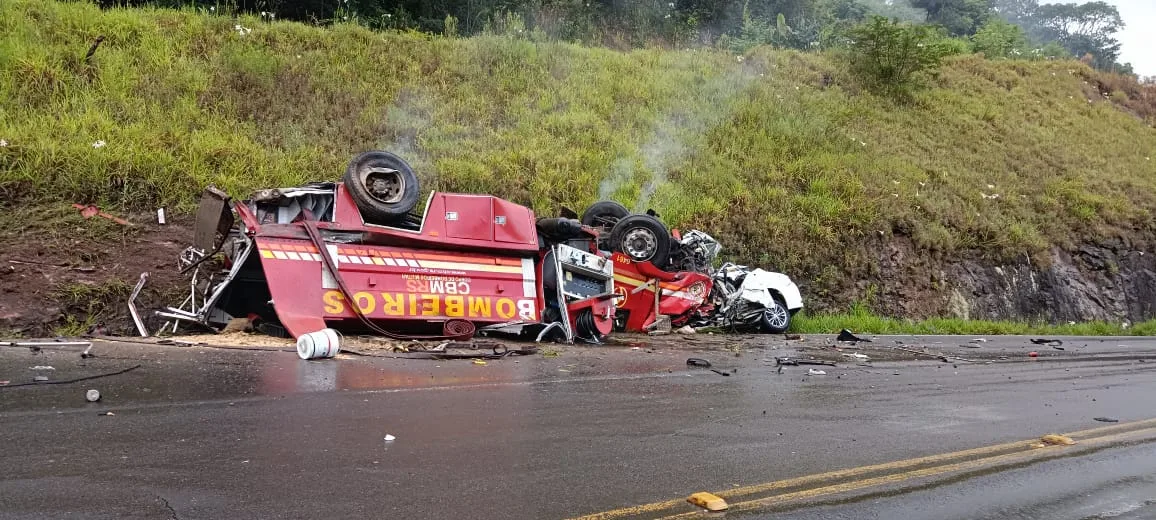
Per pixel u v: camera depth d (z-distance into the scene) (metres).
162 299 10.99
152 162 13.08
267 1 25.98
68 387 6.44
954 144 28.95
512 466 4.81
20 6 17.16
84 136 13.30
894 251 21.08
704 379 8.88
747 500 4.39
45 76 14.95
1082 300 24.39
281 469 4.49
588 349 11.36
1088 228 26.41
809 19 41.81
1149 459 5.74
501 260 11.70
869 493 4.63
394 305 10.59
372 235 10.70
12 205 11.48
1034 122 33.59
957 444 5.98
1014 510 4.45
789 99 27.23
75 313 10.29
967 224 23.12
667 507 4.20
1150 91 42.00
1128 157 33.12
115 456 4.59
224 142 14.68
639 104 23.47
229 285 10.67
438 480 4.45
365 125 17.75
